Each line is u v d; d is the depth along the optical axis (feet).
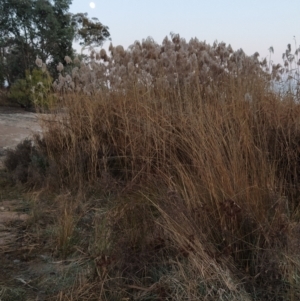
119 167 15.60
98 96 18.06
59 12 71.31
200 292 7.98
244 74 16.38
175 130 13.37
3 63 66.49
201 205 9.71
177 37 18.33
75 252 10.12
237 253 8.80
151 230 9.92
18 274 9.38
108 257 8.73
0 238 11.39
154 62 17.30
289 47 16.20
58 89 18.84
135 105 15.74
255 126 12.64
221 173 10.09
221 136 11.26
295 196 11.43
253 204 9.40
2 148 25.23
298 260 8.26
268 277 8.09
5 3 66.74
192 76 16.24
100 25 47.29
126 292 8.31
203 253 8.29
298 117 13.07
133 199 11.84
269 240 8.39
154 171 13.75
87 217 12.28
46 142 17.81
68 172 15.94
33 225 12.23
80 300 8.21
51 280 9.06
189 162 12.79
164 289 8.04
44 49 69.51
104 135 16.89
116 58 18.47
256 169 10.73
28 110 51.44
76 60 19.65
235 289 7.80
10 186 16.60
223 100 13.70
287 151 11.96
